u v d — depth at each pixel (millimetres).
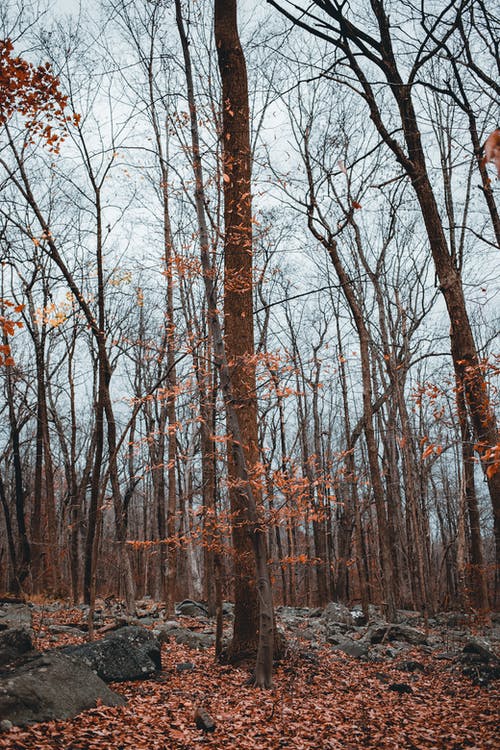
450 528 32188
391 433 25531
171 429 10148
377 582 26219
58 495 34562
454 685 10102
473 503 19266
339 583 26500
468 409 9375
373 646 13516
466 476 18031
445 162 19516
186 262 9523
